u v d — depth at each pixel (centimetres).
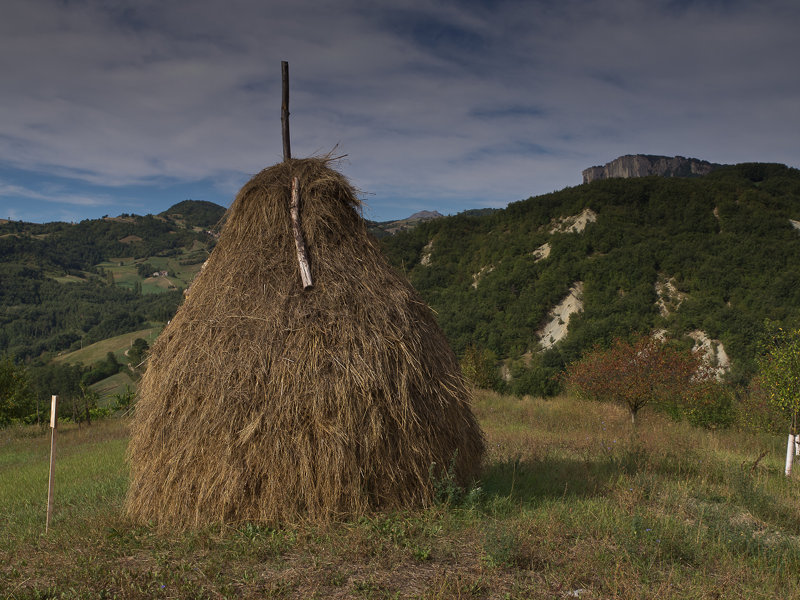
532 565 407
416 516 496
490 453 920
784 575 408
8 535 546
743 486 637
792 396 926
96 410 2789
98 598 354
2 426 2588
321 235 578
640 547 454
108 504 644
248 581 376
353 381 496
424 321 600
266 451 479
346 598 352
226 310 537
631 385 1509
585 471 766
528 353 6400
